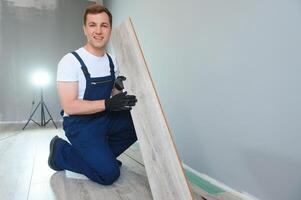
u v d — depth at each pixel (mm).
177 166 1489
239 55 1757
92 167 1930
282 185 1516
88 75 1941
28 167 2334
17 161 2508
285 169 1490
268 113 1570
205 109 2135
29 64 4992
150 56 3096
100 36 1916
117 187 1913
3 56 4863
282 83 1471
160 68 2852
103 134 2053
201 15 2117
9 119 4941
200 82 2178
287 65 1436
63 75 1875
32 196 1755
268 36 1538
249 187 1747
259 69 1609
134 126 2027
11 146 3137
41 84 4957
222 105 1940
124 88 2076
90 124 1993
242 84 1746
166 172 1568
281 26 1457
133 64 2004
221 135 1971
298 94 1388
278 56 1484
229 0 1815
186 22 2326
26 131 4191
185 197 1380
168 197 1507
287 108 1452
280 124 1500
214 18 1970
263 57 1577
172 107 2637
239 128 1797
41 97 4895
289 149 1458
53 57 5113
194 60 2240
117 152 2275
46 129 4391
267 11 1536
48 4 5059
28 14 4957
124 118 2170
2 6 4816
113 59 2203
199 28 2148
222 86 1927
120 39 2244
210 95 2062
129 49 2080
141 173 2197
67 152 2111
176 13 2480
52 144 2203
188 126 2381
